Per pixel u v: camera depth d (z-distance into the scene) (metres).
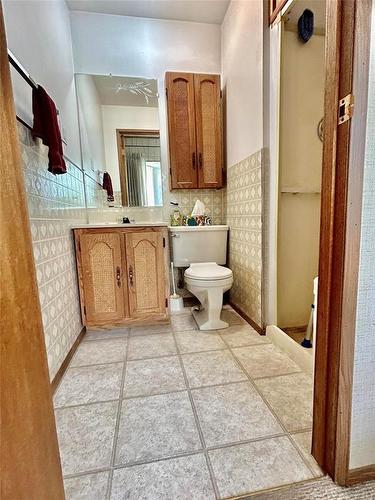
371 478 0.82
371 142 0.70
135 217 2.50
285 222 1.87
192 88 2.29
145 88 2.39
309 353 1.43
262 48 1.66
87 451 0.95
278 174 1.72
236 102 2.13
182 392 1.26
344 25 0.68
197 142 2.33
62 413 1.14
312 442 0.90
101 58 2.30
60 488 0.62
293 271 1.93
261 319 1.84
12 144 0.50
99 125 2.37
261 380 1.34
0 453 0.41
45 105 1.33
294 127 1.79
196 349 1.67
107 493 0.80
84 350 1.70
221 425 1.05
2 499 0.41
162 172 2.50
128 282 1.96
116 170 2.44
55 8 1.82
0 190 0.45
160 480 0.84
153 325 2.06
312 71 1.77
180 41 2.39
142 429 1.04
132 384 1.34
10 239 0.47
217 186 2.40
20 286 0.50
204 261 2.41
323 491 0.79
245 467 0.87
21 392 0.48
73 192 2.02
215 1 2.16
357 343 0.76
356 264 0.73
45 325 1.30
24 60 1.28
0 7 0.48
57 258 1.54
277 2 1.54
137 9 2.22
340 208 0.73
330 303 0.78
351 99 0.68
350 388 0.77
